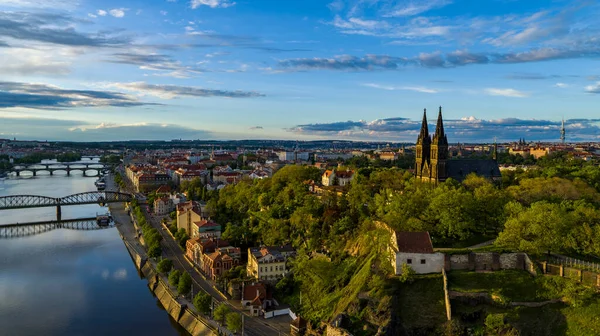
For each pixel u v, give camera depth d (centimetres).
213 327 17700
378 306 14712
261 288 19762
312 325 17038
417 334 13750
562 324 13112
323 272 19650
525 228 16062
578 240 15638
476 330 13362
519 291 14312
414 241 16025
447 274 15350
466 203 18638
